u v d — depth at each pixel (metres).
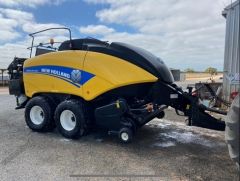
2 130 7.03
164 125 7.55
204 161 4.82
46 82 6.56
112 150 5.41
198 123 5.40
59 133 6.69
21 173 4.29
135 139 6.17
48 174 4.27
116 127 5.69
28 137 6.34
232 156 3.13
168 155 5.13
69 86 6.16
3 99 14.04
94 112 5.97
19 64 7.60
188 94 5.44
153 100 5.71
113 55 5.79
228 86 8.59
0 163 4.70
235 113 3.10
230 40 8.62
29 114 6.84
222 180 4.04
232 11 8.51
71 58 6.16
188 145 5.73
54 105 6.68
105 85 5.71
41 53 7.18
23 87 7.40
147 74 5.54
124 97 5.79
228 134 3.18
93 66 5.84
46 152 5.27
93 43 6.19
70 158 4.96
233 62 8.45
